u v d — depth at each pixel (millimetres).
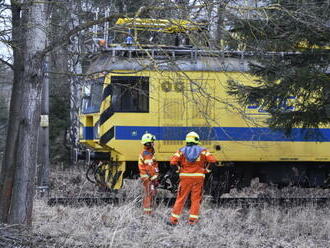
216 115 25359
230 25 16719
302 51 20359
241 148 25719
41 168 27312
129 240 16391
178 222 19797
